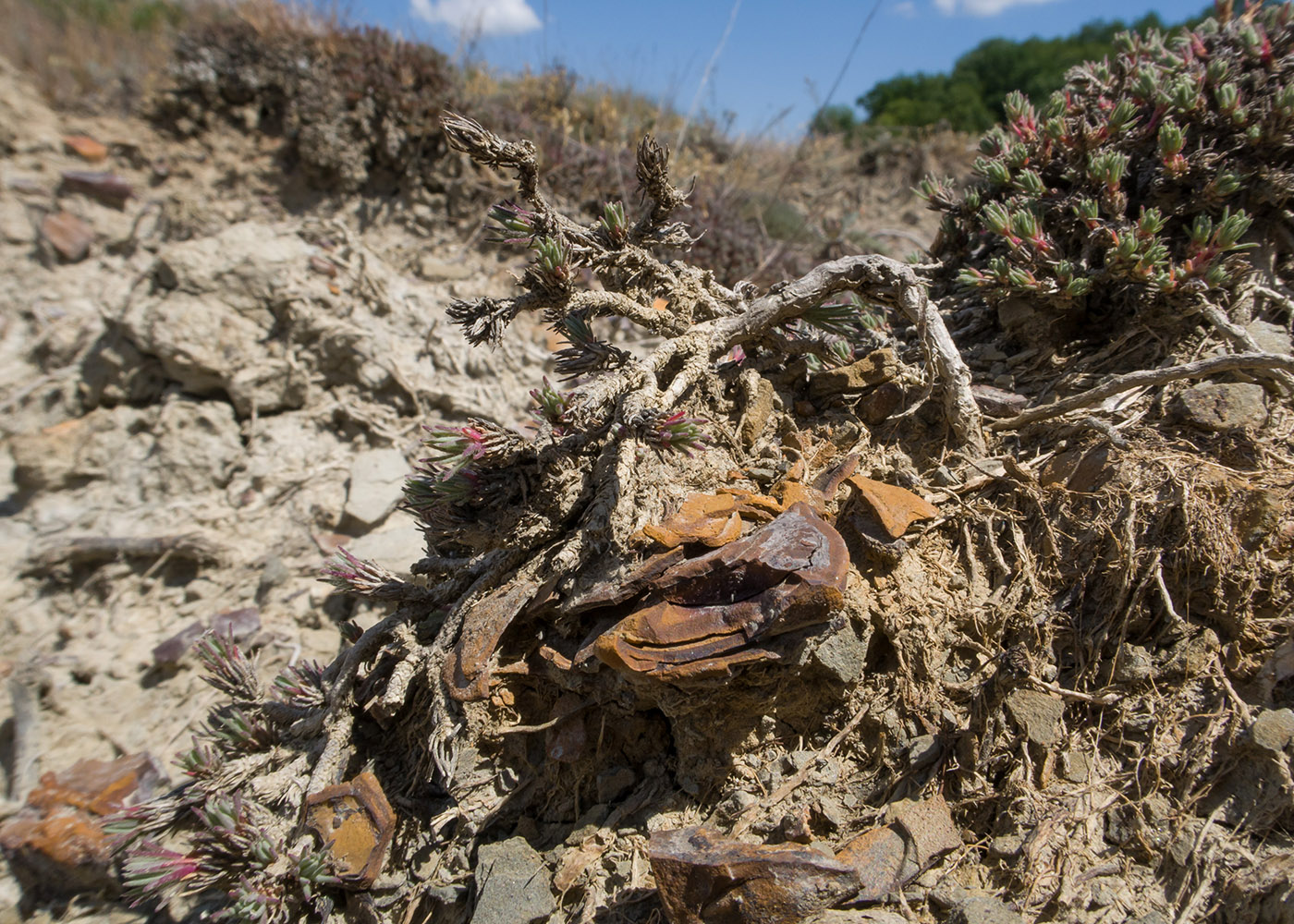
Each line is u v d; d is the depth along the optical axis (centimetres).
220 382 63
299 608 56
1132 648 27
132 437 64
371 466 61
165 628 55
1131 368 35
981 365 38
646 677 25
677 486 32
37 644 55
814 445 34
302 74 88
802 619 25
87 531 60
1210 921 23
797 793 27
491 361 70
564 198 90
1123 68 42
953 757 27
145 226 85
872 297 36
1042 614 28
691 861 24
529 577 30
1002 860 25
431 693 31
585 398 28
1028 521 31
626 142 109
